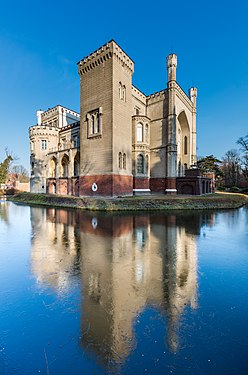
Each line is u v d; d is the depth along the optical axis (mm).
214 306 4477
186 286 5410
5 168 57688
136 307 4430
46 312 4250
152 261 7242
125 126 27203
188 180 31359
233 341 3430
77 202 23344
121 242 9641
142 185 31406
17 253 8164
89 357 3135
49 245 9242
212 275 6105
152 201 21438
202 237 10594
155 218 16234
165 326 3807
